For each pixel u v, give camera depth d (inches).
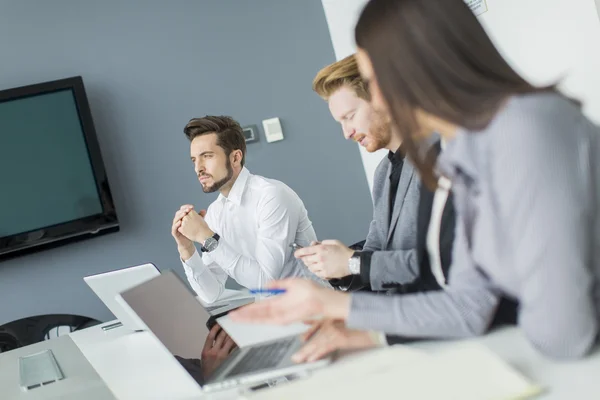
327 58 169.3
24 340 120.8
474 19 40.9
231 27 163.0
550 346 41.9
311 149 168.4
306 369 50.4
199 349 61.0
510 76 41.1
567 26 114.7
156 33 157.9
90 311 153.5
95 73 154.2
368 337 53.0
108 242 155.1
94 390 66.4
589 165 39.6
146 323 57.1
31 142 147.0
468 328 47.3
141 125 157.1
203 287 104.5
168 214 158.7
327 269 77.0
